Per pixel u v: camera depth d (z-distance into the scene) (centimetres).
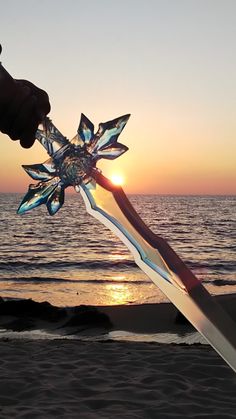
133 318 1213
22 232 4903
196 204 13075
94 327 1145
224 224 5950
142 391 589
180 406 546
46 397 567
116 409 535
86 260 3030
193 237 4600
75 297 1927
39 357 749
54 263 2941
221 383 625
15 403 552
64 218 6625
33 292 2050
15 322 1152
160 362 715
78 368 682
